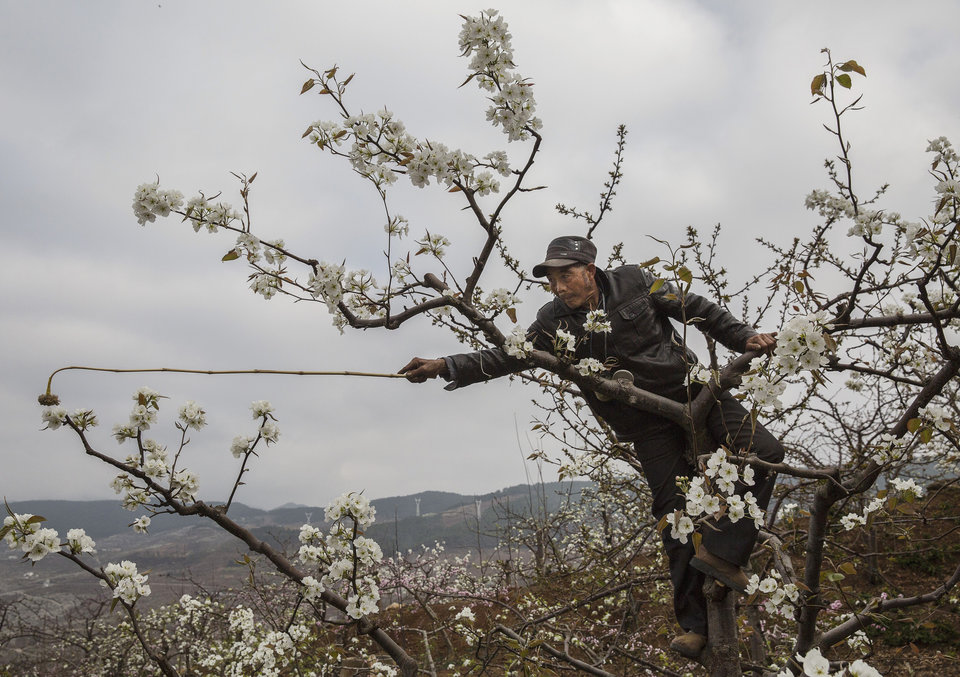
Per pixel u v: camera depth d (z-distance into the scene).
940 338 2.23
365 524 2.19
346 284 2.39
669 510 2.87
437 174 2.25
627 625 5.81
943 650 5.51
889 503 2.46
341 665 3.93
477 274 2.43
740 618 3.83
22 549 1.95
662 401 2.71
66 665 9.06
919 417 2.31
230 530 2.24
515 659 3.40
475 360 2.67
